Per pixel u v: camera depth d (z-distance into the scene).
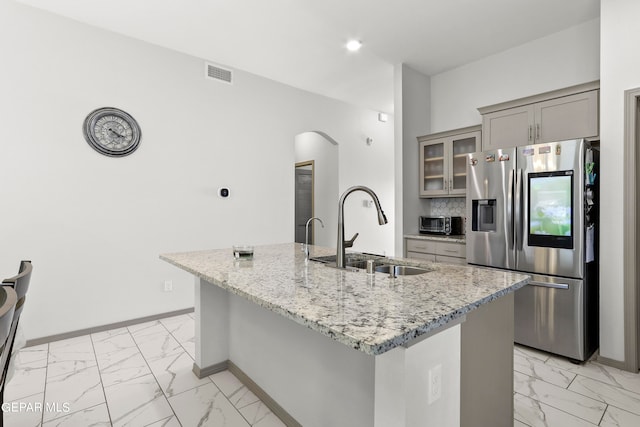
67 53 2.91
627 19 2.39
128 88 3.22
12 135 2.68
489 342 1.43
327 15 2.91
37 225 2.79
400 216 3.91
